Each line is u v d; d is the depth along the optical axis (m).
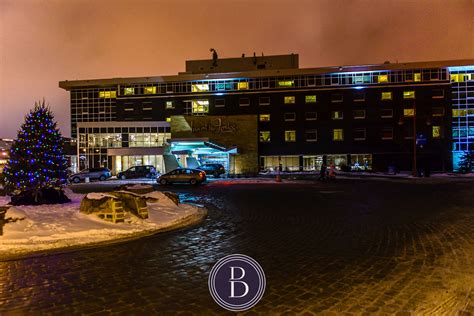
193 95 52.50
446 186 23.06
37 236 7.92
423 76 48.31
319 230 8.91
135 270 5.79
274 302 4.42
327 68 49.62
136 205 10.19
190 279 5.32
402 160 48.50
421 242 7.42
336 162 50.03
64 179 14.99
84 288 4.97
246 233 8.69
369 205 13.66
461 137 47.72
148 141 48.12
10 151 14.39
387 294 4.61
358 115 49.72
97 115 55.50
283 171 50.62
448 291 4.69
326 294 4.64
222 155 44.72
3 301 4.54
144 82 53.31
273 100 51.31
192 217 11.27
